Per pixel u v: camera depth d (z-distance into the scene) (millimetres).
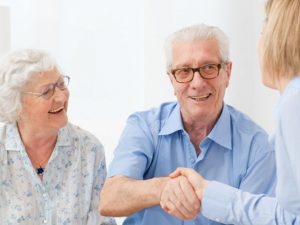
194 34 1549
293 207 1070
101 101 2570
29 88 1611
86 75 2553
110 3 2521
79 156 1749
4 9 2223
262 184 1598
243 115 1728
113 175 1580
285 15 979
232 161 1629
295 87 993
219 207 1299
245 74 2482
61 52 2529
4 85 1608
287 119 988
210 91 1559
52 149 1723
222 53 1561
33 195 1688
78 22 2525
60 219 1688
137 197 1468
